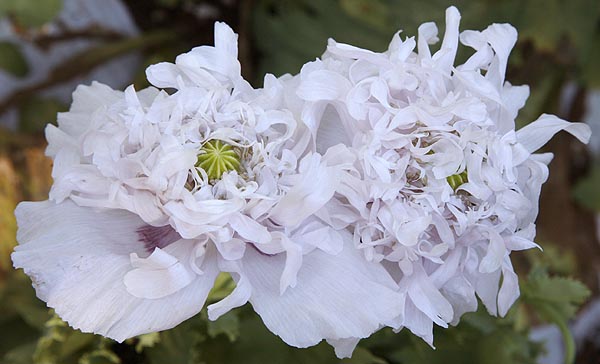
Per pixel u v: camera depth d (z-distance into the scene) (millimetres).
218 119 384
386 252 394
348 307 376
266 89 389
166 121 383
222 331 478
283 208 377
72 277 378
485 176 389
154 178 374
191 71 387
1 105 799
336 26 752
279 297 380
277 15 833
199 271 380
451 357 506
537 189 407
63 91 839
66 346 508
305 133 388
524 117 812
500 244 390
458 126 387
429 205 387
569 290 494
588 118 932
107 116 391
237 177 382
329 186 374
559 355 844
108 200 384
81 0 849
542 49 753
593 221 897
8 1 735
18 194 661
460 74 391
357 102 384
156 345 508
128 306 375
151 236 395
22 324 623
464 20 723
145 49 870
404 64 389
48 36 821
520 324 540
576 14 755
